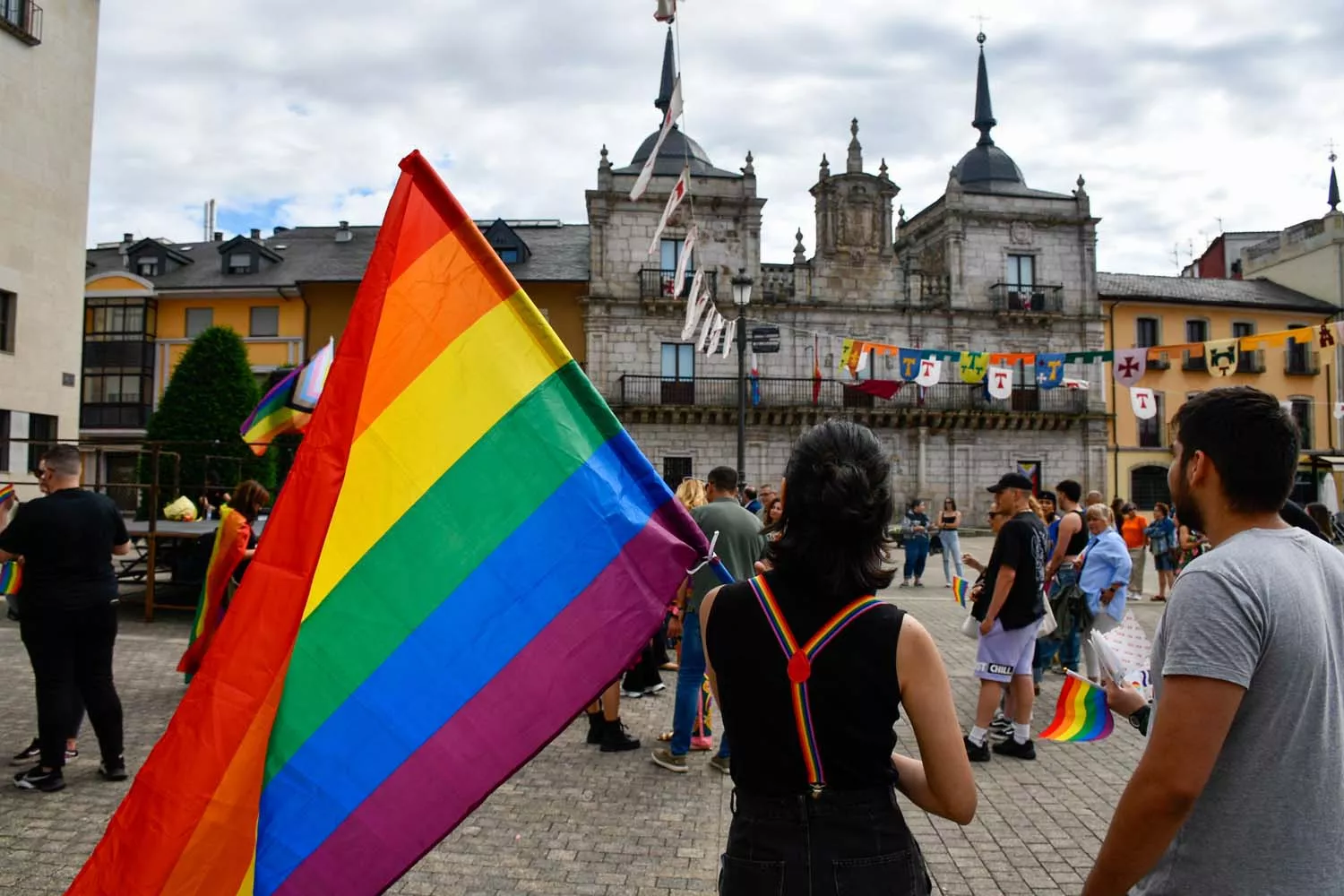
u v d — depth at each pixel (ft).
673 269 121.08
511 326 9.51
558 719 8.80
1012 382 128.88
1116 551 27.78
